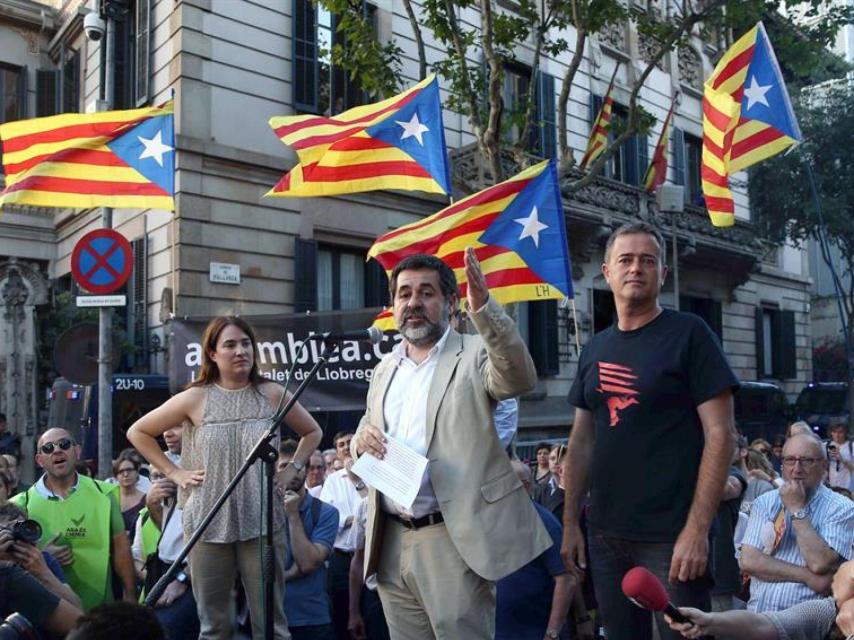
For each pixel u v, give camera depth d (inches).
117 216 570.9
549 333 693.3
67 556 203.8
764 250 928.9
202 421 167.5
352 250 589.9
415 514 133.6
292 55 557.6
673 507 129.9
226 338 169.6
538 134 700.7
